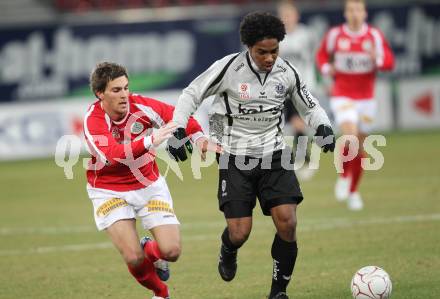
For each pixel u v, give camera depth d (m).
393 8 54.53
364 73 31.53
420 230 24.97
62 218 31.12
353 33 31.41
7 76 52.81
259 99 16.95
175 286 19.47
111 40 53.28
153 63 53.50
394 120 54.72
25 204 35.00
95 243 25.84
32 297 19.02
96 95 16.36
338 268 20.52
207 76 17.06
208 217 29.70
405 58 54.59
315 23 53.84
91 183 16.67
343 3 57.03
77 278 20.89
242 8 58.59
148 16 55.53
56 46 53.00
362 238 24.25
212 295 18.44
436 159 42.25
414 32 54.53
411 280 18.69
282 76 17.02
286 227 16.53
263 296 18.17
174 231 16.23
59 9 61.34
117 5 61.44
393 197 31.83
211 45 53.53
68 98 52.91
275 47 16.33
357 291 16.20
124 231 16.12
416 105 54.78
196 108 17.27
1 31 52.81
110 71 16.05
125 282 20.20
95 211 16.55
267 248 23.73
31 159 52.25
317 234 25.28
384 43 31.50
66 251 24.73
